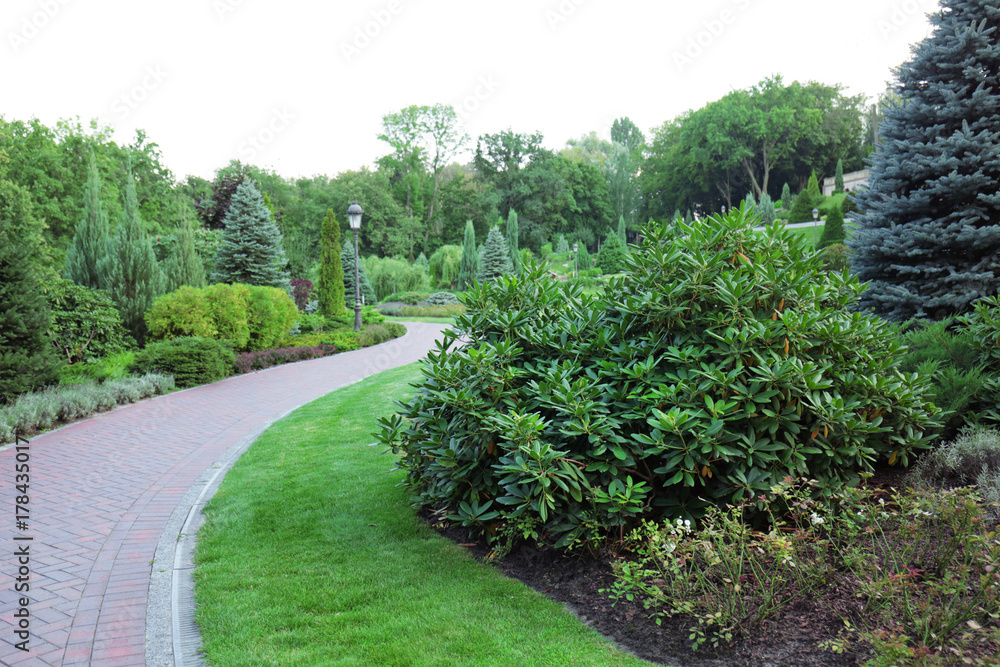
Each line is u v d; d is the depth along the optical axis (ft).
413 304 138.51
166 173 126.62
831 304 15.79
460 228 213.46
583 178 235.20
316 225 183.83
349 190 191.31
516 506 13.57
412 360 55.31
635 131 322.75
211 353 42.75
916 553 10.93
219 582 12.55
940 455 14.37
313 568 13.12
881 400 13.57
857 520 11.96
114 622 11.17
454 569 12.86
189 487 19.60
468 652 9.62
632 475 13.08
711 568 10.84
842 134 206.90
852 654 8.70
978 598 8.86
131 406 33.88
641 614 10.43
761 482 11.76
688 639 9.55
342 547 14.24
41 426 27.78
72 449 24.48
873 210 29.17
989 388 16.31
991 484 12.98
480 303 16.90
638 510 11.66
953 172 25.16
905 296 26.61
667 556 11.02
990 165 25.20
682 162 215.51
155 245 79.51
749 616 9.55
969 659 7.79
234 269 74.79
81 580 12.94
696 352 12.93
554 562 12.62
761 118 188.55
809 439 12.73
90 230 52.47
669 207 243.40
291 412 31.58
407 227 195.52
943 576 10.19
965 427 15.74
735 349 12.76
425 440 14.93
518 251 173.37
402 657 9.55
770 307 14.12
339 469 20.68
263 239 75.72
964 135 26.09
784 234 15.43
